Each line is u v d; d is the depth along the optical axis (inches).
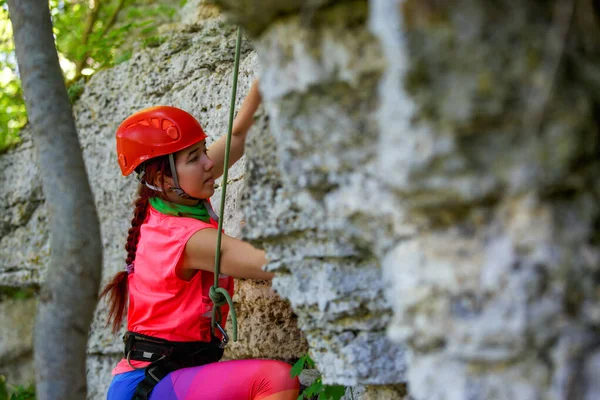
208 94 135.5
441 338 52.0
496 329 48.9
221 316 98.7
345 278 70.9
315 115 57.4
